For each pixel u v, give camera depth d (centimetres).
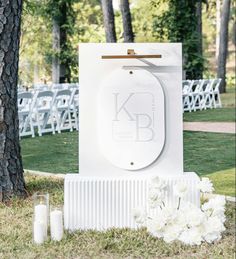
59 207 428
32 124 998
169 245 349
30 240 361
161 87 386
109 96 385
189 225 290
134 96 385
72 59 1798
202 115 1371
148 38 2605
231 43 3941
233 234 382
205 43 3703
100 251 340
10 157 468
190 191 379
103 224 379
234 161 736
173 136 389
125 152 386
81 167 388
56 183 543
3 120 463
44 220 359
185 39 1644
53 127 1045
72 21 1775
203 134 1005
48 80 2189
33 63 2084
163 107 386
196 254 339
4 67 460
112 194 379
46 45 1948
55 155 788
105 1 1175
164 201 377
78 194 377
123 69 386
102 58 384
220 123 1186
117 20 2359
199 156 778
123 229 377
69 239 359
